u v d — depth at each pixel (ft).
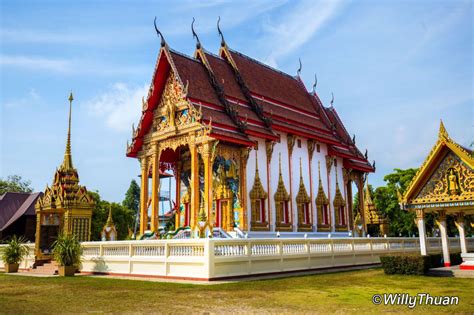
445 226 68.39
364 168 133.28
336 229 118.21
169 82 95.61
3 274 80.02
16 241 89.35
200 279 55.98
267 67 123.24
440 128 62.69
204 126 82.94
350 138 141.28
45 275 74.59
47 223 92.43
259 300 38.83
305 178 109.60
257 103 100.48
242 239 59.77
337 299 39.29
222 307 35.32
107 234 90.94
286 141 105.81
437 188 63.62
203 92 91.66
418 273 61.72
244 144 87.97
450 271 60.29
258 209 94.43
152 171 96.43
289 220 101.35
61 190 86.53
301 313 32.50
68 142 93.40
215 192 96.63
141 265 65.16
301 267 69.10
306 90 135.95
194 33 101.30
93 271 73.05
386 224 151.53
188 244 58.65
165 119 95.14
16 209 143.74
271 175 98.22
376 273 66.39
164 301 38.93
